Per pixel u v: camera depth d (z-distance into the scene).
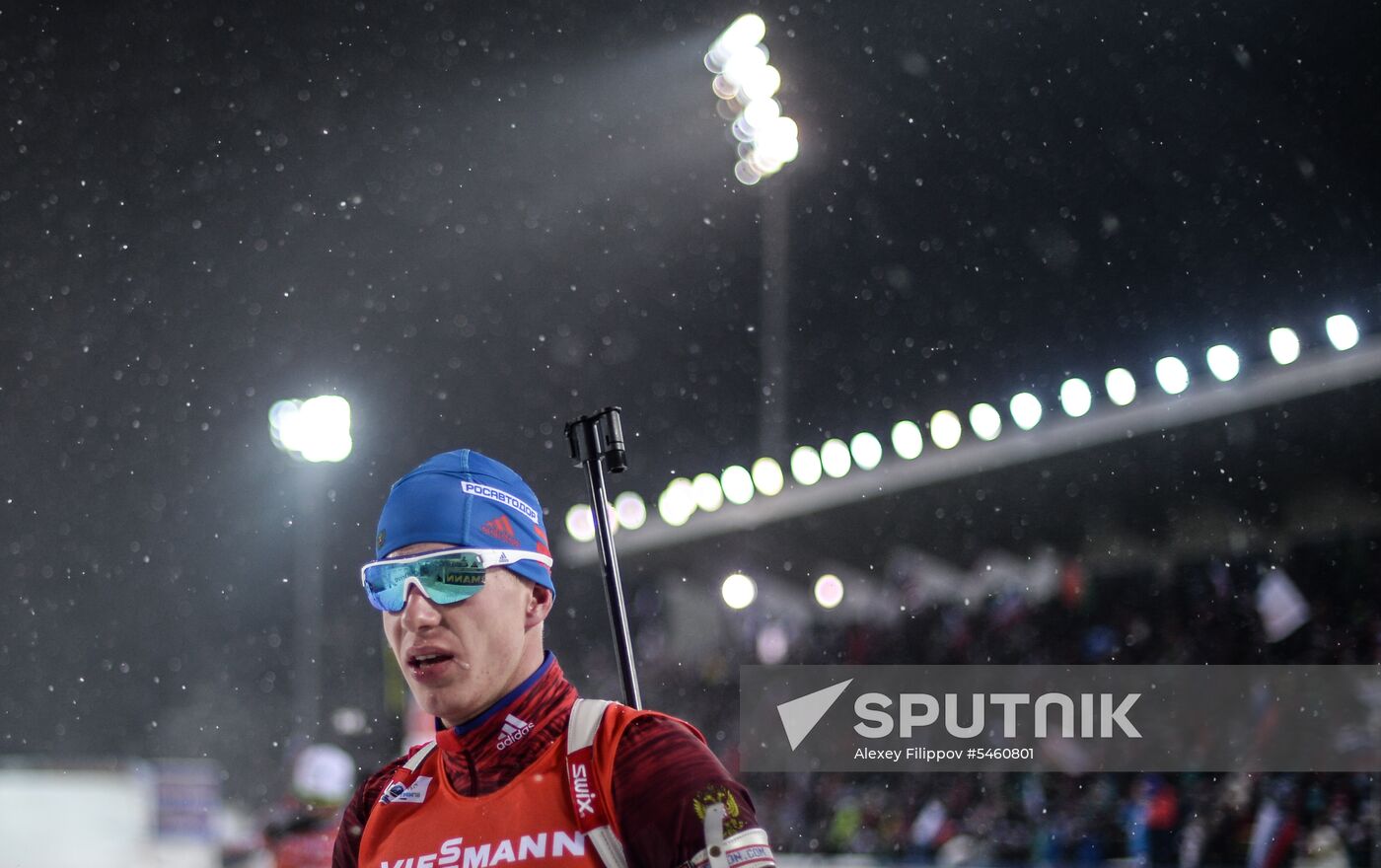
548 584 1.86
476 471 1.84
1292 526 12.54
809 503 15.38
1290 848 9.78
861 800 13.26
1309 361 11.48
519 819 1.71
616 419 2.27
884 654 14.39
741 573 16.39
